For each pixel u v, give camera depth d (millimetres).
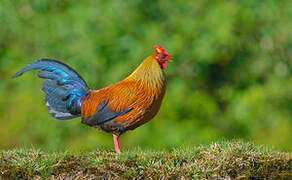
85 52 51875
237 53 61469
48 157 24016
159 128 52562
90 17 52594
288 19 60125
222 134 54844
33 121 55594
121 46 53094
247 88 60719
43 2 58031
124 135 52656
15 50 59281
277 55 63000
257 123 56125
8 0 58562
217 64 60500
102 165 22875
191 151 24859
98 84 52625
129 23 54094
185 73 57719
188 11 58156
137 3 55438
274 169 22656
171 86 54688
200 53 53469
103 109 27719
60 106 29594
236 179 22359
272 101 58812
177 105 53875
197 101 54781
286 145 52844
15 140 56344
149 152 24953
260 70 62125
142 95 27219
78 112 28984
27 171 22625
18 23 58750
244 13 56344
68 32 54594
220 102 61688
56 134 53719
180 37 54312
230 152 23844
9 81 59500
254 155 23547
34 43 58812
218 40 53531
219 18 54000
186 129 52375
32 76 56719
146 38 53250
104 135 52906
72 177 22234
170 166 23078
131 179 22172
